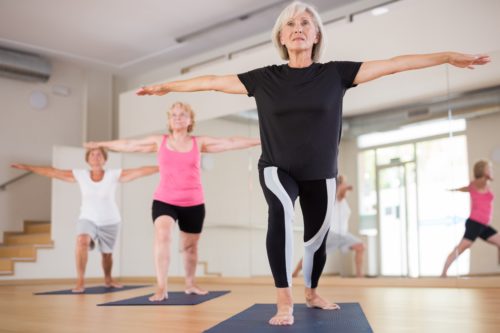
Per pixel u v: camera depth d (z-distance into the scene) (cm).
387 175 497
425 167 474
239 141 382
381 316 253
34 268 659
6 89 796
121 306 321
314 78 231
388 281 485
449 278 452
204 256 628
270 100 232
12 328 228
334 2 625
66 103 855
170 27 705
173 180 368
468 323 225
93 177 479
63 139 847
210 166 634
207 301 344
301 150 229
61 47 777
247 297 376
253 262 583
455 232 452
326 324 215
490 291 401
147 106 709
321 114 229
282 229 222
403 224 483
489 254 434
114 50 789
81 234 471
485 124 443
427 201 470
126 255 712
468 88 454
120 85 911
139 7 646
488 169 439
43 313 289
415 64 225
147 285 557
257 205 588
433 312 268
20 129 805
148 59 823
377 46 503
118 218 489
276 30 247
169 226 359
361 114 518
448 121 464
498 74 436
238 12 659
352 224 513
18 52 788
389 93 502
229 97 624
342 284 510
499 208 432
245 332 197
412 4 484
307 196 241
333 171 236
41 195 818
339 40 528
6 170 786
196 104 656
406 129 488
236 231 601
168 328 221
